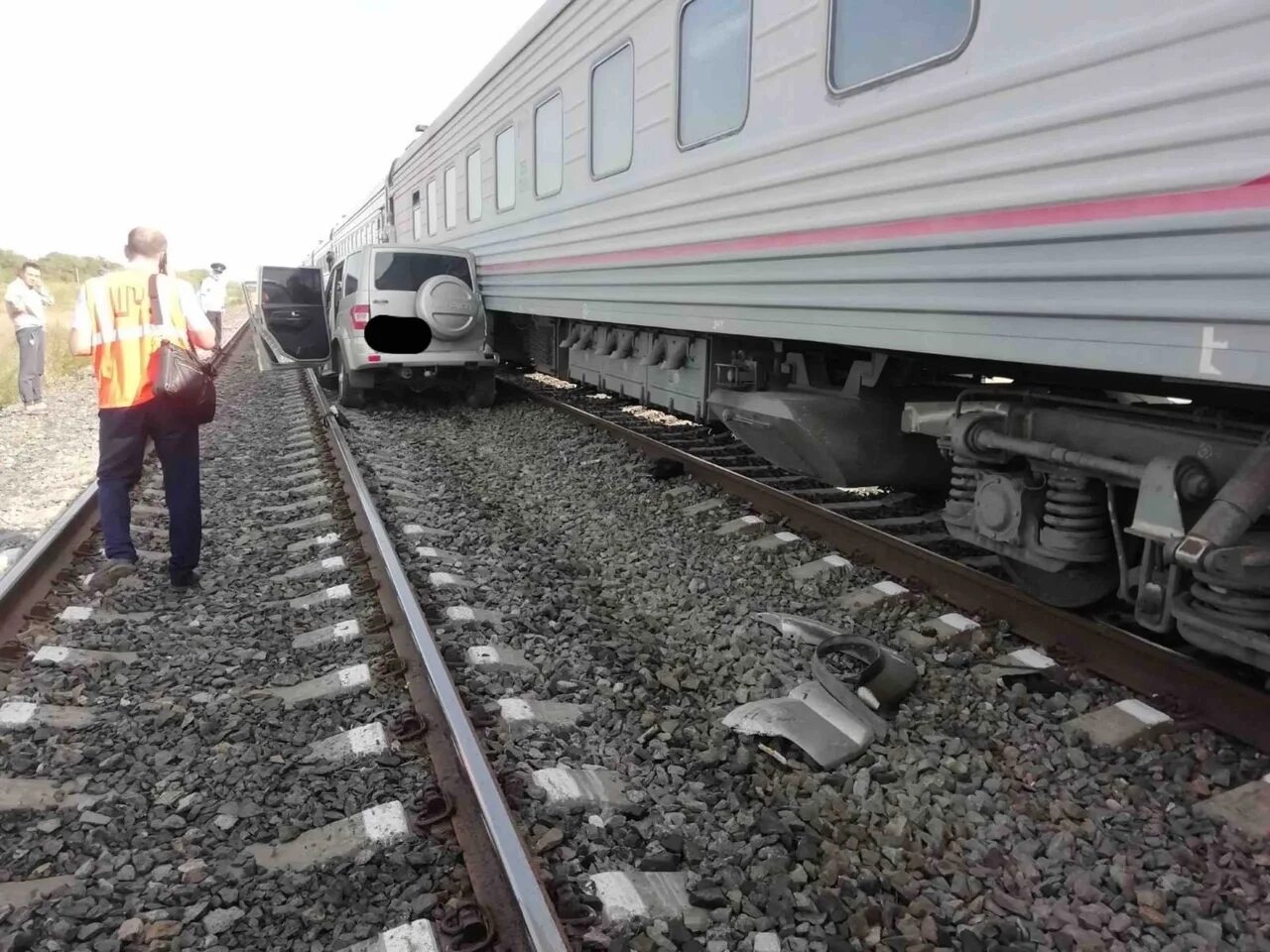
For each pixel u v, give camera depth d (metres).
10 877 2.35
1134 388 3.50
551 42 7.67
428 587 4.21
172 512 4.33
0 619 3.82
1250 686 2.91
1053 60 2.88
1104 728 2.89
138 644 3.79
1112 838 2.42
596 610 4.13
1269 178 2.25
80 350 4.22
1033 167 2.99
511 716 2.98
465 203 11.05
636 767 2.84
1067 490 3.37
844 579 4.30
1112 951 2.04
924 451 5.06
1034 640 3.57
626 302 6.49
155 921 2.17
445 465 7.28
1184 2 2.45
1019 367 4.12
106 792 2.72
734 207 4.92
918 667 3.40
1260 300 2.31
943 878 2.30
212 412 4.42
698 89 5.25
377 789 2.64
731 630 3.82
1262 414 2.96
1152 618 3.09
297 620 3.99
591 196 6.99
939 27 3.38
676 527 5.35
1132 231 2.64
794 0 4.27
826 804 2.59
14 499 6.29
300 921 2.17
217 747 2.94
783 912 2.17
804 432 4.97
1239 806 2.47
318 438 8.11
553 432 8.40
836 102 4.00
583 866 2.32
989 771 2.76
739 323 4.98
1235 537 2.60
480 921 2.05
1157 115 2.56
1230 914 2.12
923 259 3.54
